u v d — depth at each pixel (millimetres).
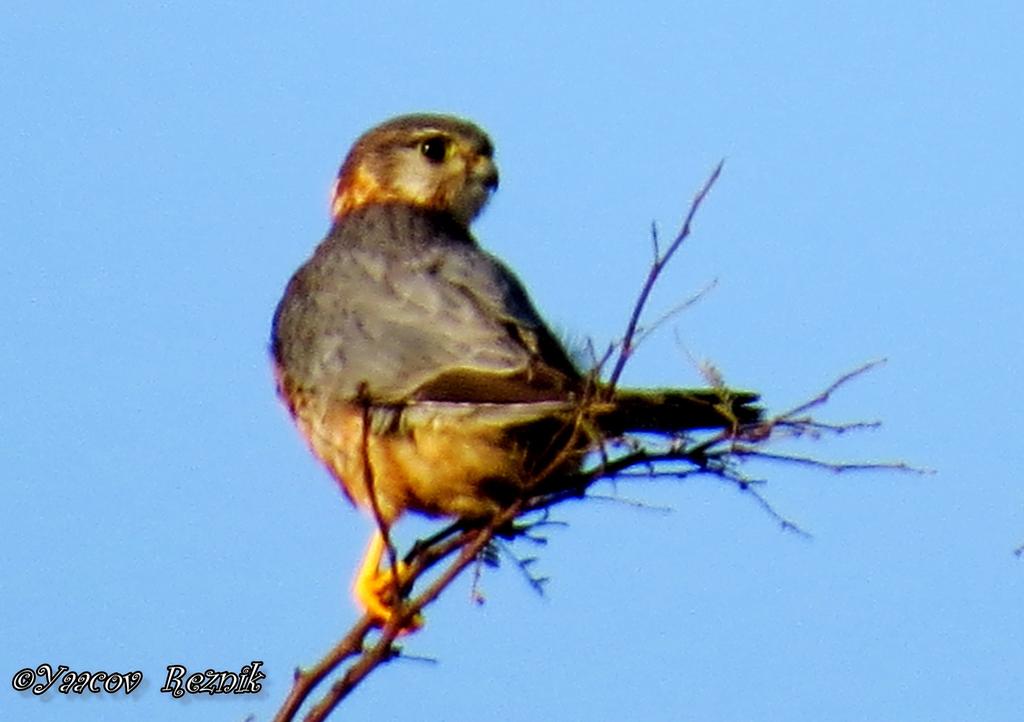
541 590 8219
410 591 8766
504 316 10008
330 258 11008
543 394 9117
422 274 10492
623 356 7945
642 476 7977
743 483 7945
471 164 12125
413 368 9734
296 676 8133
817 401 7789
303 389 10352
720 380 7902
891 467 7887
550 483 8320
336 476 10320
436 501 9844
